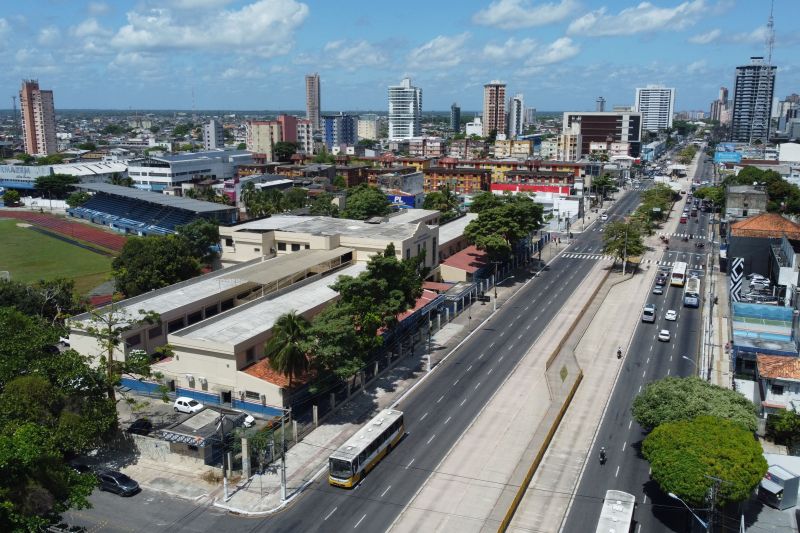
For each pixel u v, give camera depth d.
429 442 75.31
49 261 164.00
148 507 62.75
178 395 86.06
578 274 153.62
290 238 129.75
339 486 66.00
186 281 111.31
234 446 69.44
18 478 48.62
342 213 185.25
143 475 68.50
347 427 78.75
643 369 97.12
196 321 103.62
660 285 139.38
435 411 83.19
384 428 72.25
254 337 86.12
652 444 60.38
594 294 134.50
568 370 96.25
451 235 158.00
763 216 146.25
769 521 59.84
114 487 64.75
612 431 78.19
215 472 69.00
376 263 91.81
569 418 81.50
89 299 118.12
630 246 150.62
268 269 112.00
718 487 54.12
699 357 101.62
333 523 60.34
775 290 121.56
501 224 141.25
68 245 182.25
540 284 144.75
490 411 82.94
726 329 114.94
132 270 120.69
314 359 81.00
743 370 93.00
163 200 199.75
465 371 95.94
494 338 110.00
